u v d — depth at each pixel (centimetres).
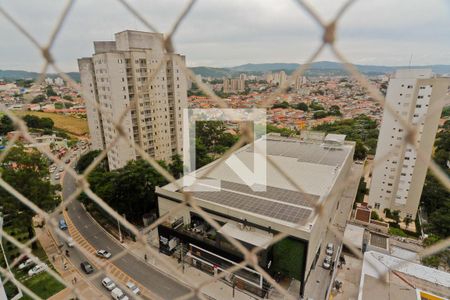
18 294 1296
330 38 117
